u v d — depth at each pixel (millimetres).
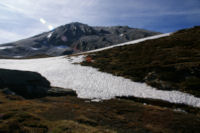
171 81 24906
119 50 55562
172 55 36031
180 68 27125
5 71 23031
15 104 13570
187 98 19484
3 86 20562
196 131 11234
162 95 21281
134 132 10539
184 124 12461
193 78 24156
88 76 33250
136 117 13961
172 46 43906
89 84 28734
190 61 30156
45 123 9500
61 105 16109
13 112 10734
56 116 11953
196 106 17594
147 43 55125
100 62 43344
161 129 11375
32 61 63062
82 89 26641
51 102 18344
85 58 51125
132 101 20344
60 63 47375
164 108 17375
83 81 30578
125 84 27031
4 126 8094
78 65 42500
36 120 9844
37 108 13391
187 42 43344
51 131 8320
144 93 22797
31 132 7938
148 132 10766
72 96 23234
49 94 22953
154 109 16500
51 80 32031
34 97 20844
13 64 55281
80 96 23453
